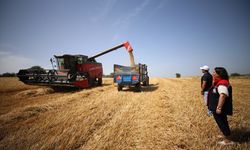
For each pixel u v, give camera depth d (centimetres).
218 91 414
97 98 1084
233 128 525
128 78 1416
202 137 471
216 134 491
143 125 572
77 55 1739
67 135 481
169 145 434
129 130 530
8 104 962
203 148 409
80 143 441
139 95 1202
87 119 623
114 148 416
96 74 2000
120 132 506
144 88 1702
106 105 870
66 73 1409
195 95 1200
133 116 677
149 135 492
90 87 1825
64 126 558
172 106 841
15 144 436
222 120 437
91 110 768
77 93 1275
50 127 557
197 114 690
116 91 1452
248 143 423
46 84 1467
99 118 642
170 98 1072
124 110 770
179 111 743
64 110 775
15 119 658
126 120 625
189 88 1689
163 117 659
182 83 2416
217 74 434
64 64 1636
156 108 806
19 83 2428
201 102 939
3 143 443
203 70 567
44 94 1340
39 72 1490
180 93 1302
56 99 1099
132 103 926
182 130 527
